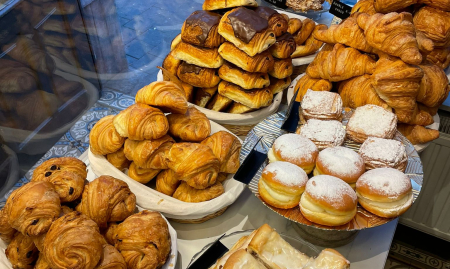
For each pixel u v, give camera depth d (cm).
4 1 108
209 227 79
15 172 109
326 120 84
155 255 65
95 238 61
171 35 140
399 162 74
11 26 109
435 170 122
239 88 93
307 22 116
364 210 70
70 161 75
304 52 114
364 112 84
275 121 87
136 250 65
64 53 120
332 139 78
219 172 82
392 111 88
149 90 78
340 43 92
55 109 120
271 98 96
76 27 120
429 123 92
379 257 74
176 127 82
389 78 82
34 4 112
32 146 115
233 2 93
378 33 83
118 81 132
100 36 127
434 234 136
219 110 99
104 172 81
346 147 82
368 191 67
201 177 74
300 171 71
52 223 63
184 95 81
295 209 70
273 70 97
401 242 142
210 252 64
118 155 83
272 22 94
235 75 91
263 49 87
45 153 114
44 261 65
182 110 79
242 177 74
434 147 117
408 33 82
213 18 92
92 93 128
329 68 90
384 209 67
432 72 91
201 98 98
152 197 76
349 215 66
